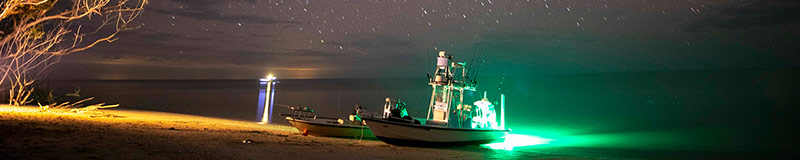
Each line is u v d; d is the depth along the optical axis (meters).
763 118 20.75
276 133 12.80
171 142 9.09
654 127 18.56
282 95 43.66
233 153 8.27
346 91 54.62
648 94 39.56
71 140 8.19
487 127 12.45
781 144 13.59
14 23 12.96
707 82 56.62
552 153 11.27
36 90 17.11
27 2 12.23
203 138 10.24
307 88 64.38
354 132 12.34
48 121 11.01
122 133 9.87
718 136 15.48
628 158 10.96
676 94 38.41
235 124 15.59
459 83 11.50
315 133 12.34
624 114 24.50
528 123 20.72
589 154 11.39
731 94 36.12
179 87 63.09
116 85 68.19
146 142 8.77
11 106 15.17
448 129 10.68
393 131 10.52
